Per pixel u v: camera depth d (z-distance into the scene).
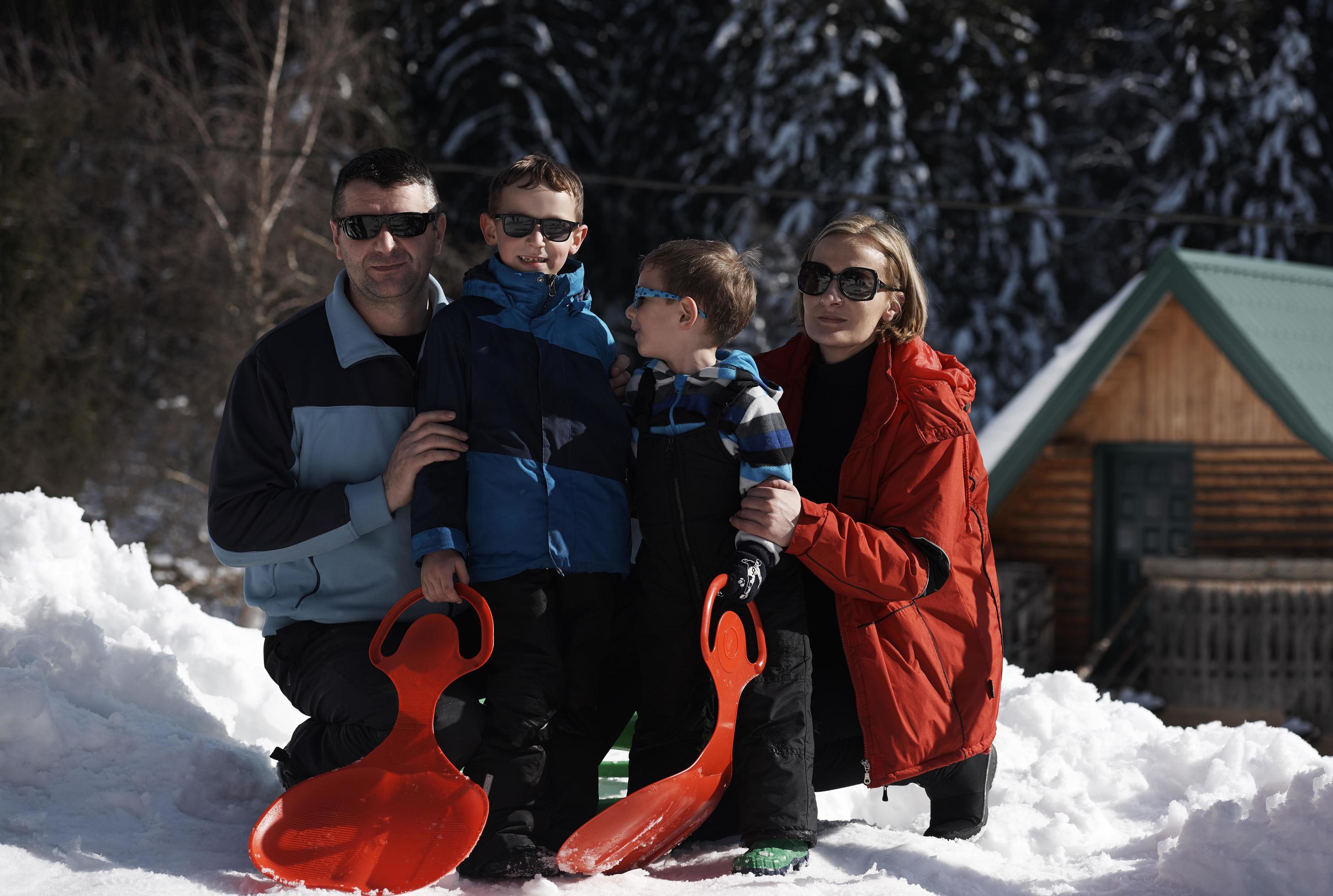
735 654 5.34
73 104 33.09
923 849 5.61
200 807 5.63
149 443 34.19
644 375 5.80
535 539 5.41
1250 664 21.22
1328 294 23.56
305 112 35.25
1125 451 23.42
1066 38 55.97
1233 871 5.00
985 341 45.91
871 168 43.28
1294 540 22.12
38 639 6.47
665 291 5.61
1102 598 23.53
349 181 5.98
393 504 5.60
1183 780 7.01
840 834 6.02
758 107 45.00
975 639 6.09
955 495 5.89
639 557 5.81
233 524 5.79
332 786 5.07
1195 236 49.62
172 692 6.72
